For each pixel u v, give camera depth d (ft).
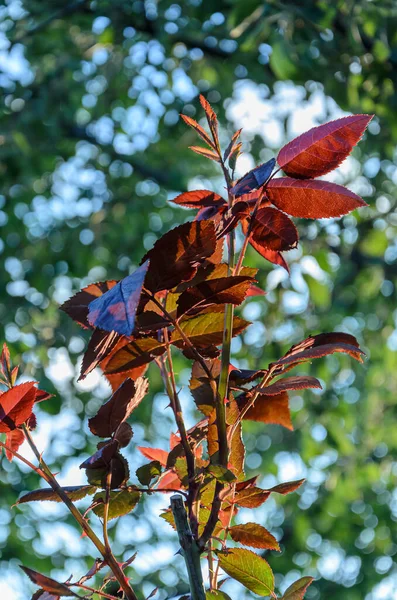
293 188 3.19
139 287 2.55
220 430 3.12
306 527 21.42
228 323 3.18
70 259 21.04
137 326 3.09
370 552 22.18
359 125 3.13
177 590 20.10
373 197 17.12
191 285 3.19
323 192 3.17
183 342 3.29
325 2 12.75
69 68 18.24
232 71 18.78
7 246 21.24
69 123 20.98
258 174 3.17
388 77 14.24
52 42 18.51
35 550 20.65
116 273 21.39
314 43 14.16
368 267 18.76
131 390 3.10
